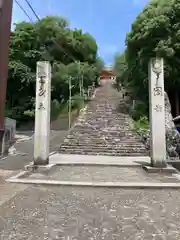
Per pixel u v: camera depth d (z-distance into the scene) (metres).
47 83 9.02
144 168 8.99
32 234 3.60
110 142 14.57
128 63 22.11
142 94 20.86
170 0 18.98
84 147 14.06
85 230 3.77
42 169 8.41
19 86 24.70
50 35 26.55
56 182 6.77
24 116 23.67
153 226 3.94
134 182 6.89
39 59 25.56
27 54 25.00
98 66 32.97
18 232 3.66
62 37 26.83
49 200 5.29
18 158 11.23
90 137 15.29
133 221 4.15
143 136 15.00
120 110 21.48
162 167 8.53
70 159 11.34
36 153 8.80
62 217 4.30
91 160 11.08
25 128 22.17
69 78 23.12
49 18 27.19
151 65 9.01
